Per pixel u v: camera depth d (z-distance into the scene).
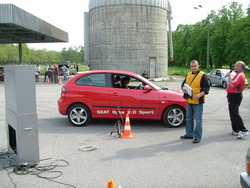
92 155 5.09
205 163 4.70
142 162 4.72
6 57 74.88
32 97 4.42
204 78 5.77
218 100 13.36
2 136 6.43
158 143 5.89
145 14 29.41
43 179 4.03
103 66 30.44
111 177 4.09
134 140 6.12
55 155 5.09
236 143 5.93
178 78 33.06
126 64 29.81
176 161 4.78
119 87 7.54
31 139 4.48
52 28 30.47
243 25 41.78
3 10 19.69
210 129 7.27
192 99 5.85
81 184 3.86
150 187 3.77
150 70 30.56
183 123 7.44
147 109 7.29
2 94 15.38
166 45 32.16
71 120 7.45
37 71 25.66
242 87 6.25
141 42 29.67
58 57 104.75
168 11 34.66
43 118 8.70
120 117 7.29
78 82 7.50
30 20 23.45
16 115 4.34
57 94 15.47
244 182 2.91
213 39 51.44
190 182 3.93
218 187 3.79
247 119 8.71
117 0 28.94
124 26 29.23
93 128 7.28
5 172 4.29
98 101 7.33
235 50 44.47
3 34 30.84
